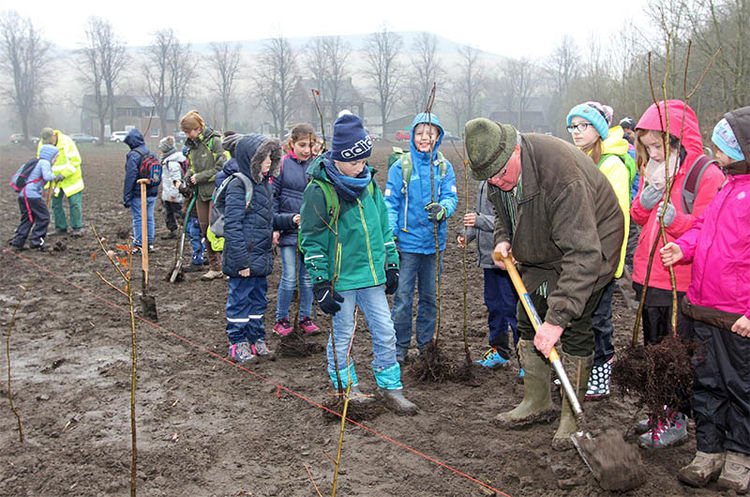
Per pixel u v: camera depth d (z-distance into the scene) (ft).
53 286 25.50
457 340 18.58
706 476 10.41
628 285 24.80
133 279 26.78
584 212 10.66
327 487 10.85
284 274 18.57
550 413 12.92
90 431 13.05
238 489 10.87
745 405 10.06
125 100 295.89
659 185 11.53
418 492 10.68
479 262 15.47
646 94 68.23
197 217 28.07
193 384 15.55
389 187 15.81
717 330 10.30
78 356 17.63
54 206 36.88
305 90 273.33
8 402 14.56
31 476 11.31
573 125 13.57
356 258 13.32
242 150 16.26
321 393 14.90
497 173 10.87
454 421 13.24
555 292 10.92
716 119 53.11
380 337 13.65
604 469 10.05
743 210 9.81
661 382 10.53
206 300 23.52
